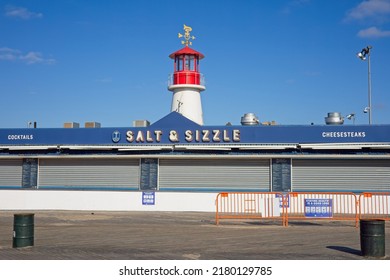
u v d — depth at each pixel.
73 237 16.14
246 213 21.89
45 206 25.98
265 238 15.97
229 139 24.64
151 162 25.38
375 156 23.77
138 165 25.55
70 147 25.50
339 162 24.33
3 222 21.16
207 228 18.59
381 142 23.73
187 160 25.22
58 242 15.09
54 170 26.17
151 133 25.16
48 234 16.86
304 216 20.20
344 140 23.98
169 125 25.12
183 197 25.06
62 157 25.83
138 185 25.48
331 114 27.27
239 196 22.08
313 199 20.00
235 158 24.75
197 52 31.94
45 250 13.62
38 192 26.09
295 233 17.20
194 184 25.11
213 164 25.06
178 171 25.28
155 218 22.23
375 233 12.59
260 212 20.69
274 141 24.38
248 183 24.78
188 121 25.03
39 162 26.30
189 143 24.89
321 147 24.00
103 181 25.75
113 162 25.77
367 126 23.91
